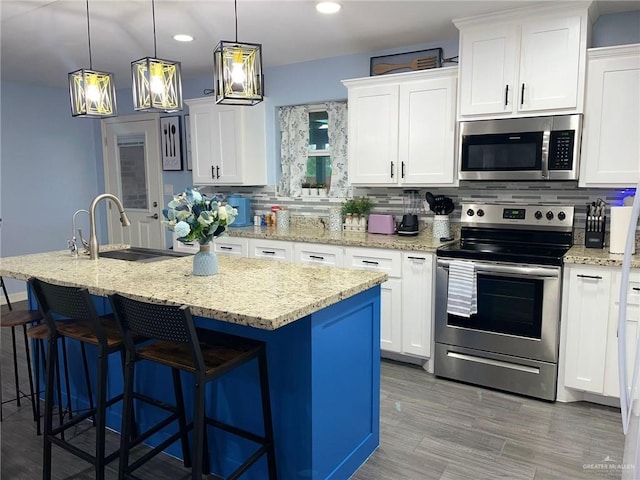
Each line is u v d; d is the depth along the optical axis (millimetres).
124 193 5863
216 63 2252
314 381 1851
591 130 2873
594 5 2846
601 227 2982
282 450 1955
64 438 2494
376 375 2320
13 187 5277
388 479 2125
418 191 3854
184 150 5234
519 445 2387
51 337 2061
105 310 2535
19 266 2625
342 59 4086
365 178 3760
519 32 2971
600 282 2656
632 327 2576
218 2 2830
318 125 4457
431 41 3658
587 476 2135
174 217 2213
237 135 4449
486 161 3178
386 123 3609
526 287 2854
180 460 2285
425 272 3230
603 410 2746
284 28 3330
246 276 2254
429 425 2586
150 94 2416
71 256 2930
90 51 3578
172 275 2293
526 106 2992
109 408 2580
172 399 2307
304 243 3785
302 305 1709
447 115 3357
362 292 2156
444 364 3188
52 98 5562
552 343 2805
